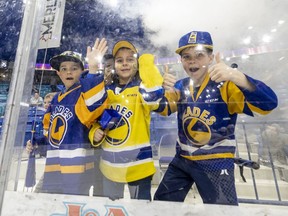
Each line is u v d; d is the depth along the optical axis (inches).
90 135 29.1
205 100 27.4
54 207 23.0
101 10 35.7
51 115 31.4
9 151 25.9
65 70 32.9
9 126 26.6
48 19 35.0
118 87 30.9
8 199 24.1
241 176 26.7
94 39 34.5
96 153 29.3
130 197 25.2
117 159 28.3
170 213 20.8
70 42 34.6
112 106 30.0
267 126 25.8
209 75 27.9
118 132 28.9
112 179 27.7
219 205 20.4
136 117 29.0
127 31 34.2
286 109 25.1
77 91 31.7
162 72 29.8
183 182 27.4
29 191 25.5
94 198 22.6
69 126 30.1
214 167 26.0
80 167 28.1
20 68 29.4
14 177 25.7
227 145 26.3
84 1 35.8
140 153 28.2
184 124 28.0
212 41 30.5
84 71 33.2
